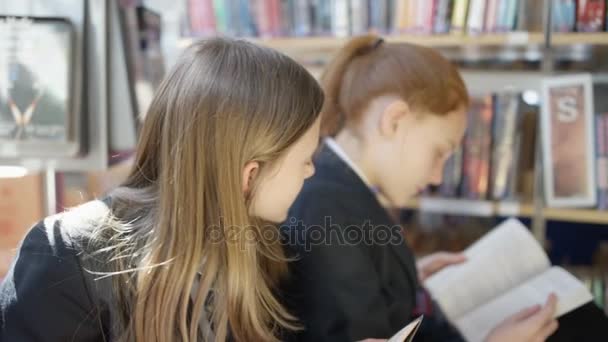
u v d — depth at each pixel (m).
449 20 1.21
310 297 0.81
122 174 1.12
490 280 1.02
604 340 0.85
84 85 0.92
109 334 0.66
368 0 1.24
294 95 0.68
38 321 0.62
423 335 1.08
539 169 1.24
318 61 1.48
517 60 1.44
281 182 0.70
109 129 0.96
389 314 0.89
